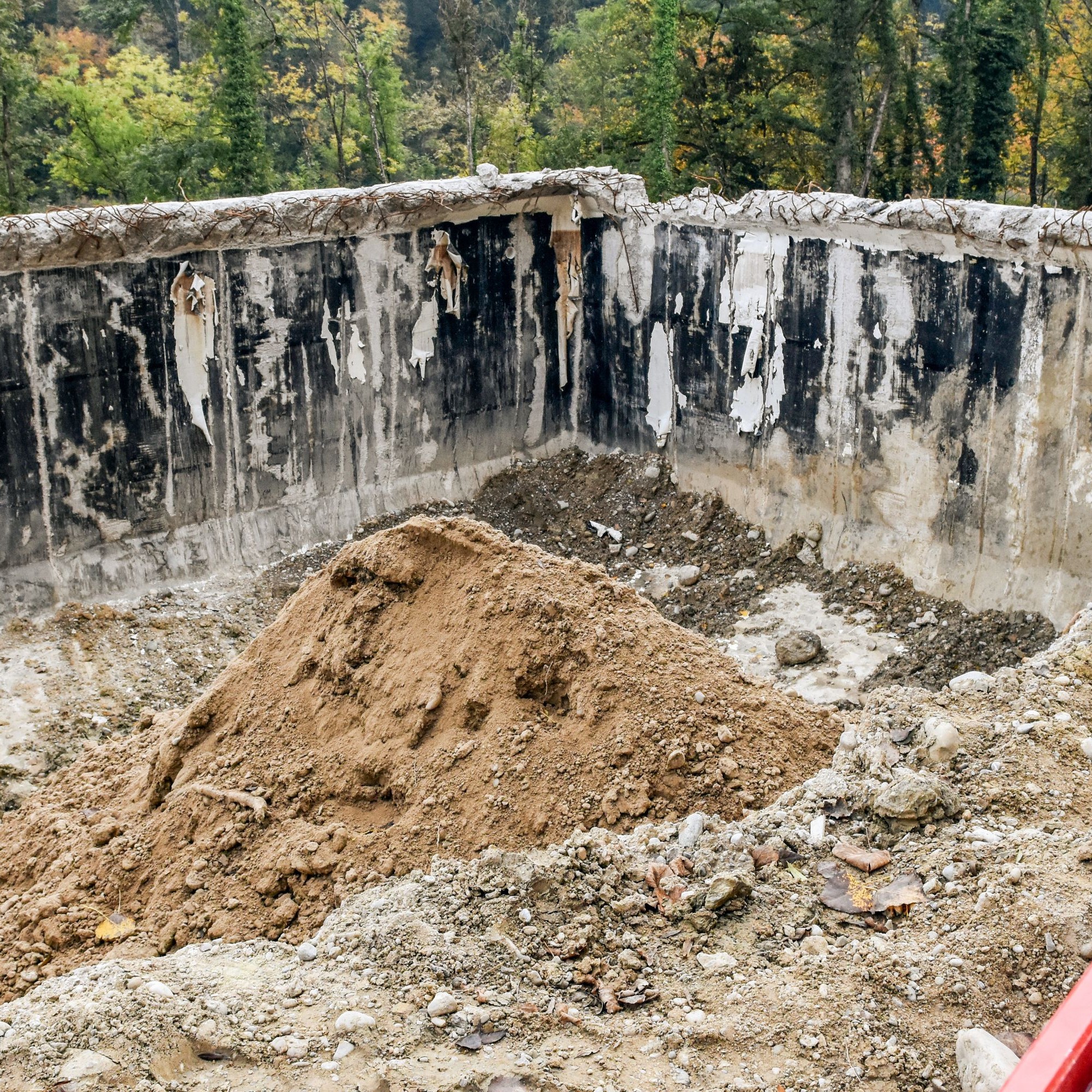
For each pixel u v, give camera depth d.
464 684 5.99
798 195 10.70
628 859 5.01
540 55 38.50
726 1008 4.18
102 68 38.69
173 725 7.02
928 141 30.78
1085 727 5.66
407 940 4.62
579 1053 4.00
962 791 5.26
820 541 11.23
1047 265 9.05
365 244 11.73
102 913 5.70
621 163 27.78
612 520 12.80
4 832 6.76
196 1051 4.02
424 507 12.81
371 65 31.84
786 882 4.86
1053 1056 2.63
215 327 10.93
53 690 9.54
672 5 23.30
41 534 10.26
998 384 9.57
